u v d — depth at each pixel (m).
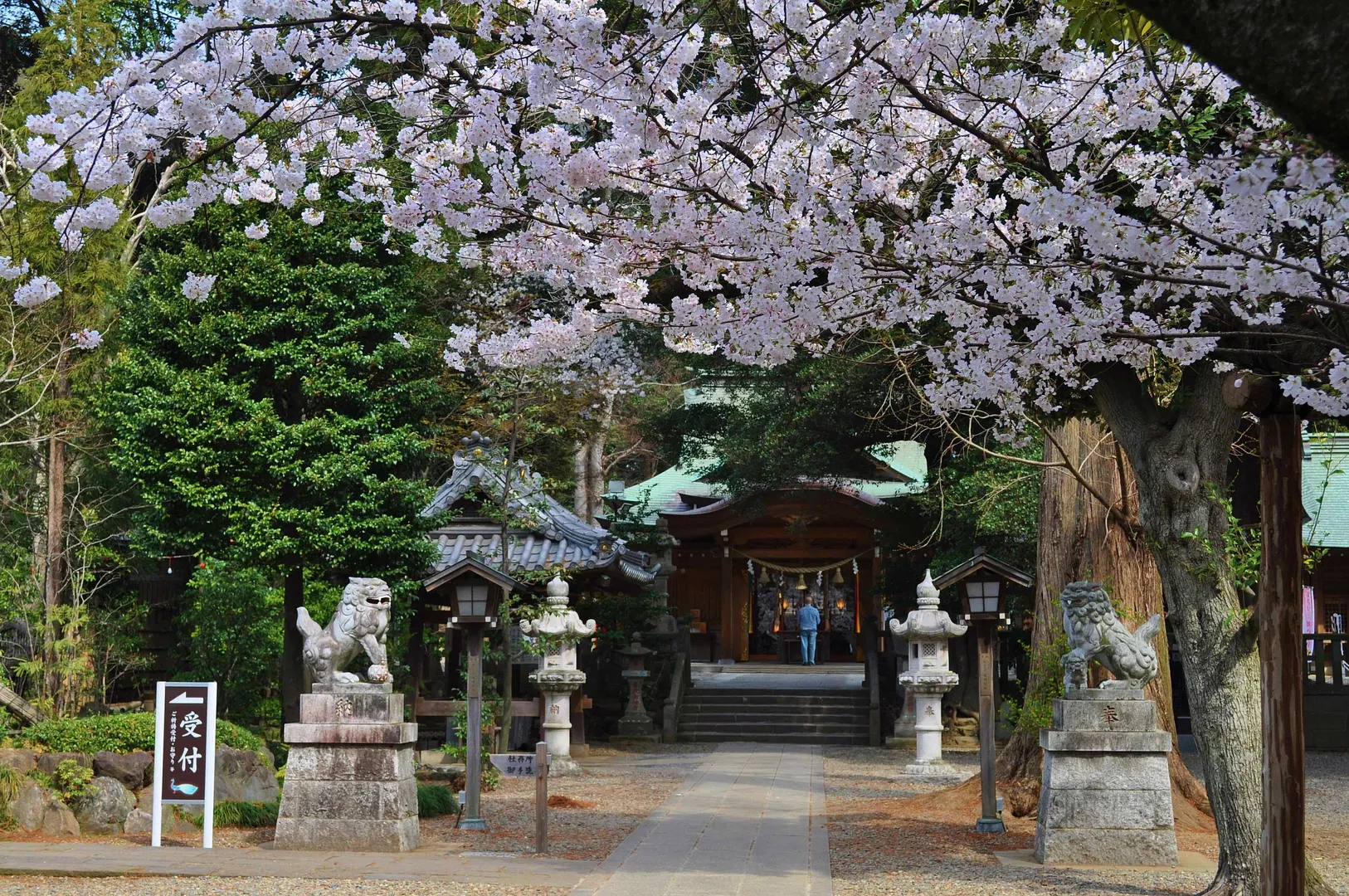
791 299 6.42
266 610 17.94
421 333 16.91
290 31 5.78
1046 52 5.57
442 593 15.27
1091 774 9.61
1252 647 8.12
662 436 24.81
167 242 15.95
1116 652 9.69
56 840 10.34
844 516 29.33
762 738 22.86
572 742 20.17
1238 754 7.99
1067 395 9.09
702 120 5.41
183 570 21.97
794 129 5.65
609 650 23.94
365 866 9.17
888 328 7.25
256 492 15.47
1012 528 18.86
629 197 7.48
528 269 7.21
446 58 5.84
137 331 15.48
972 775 16.86
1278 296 5.62
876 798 14.15
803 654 32.00
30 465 17.98
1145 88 5.59
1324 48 2.48
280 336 15.55
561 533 20.77
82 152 5.74
